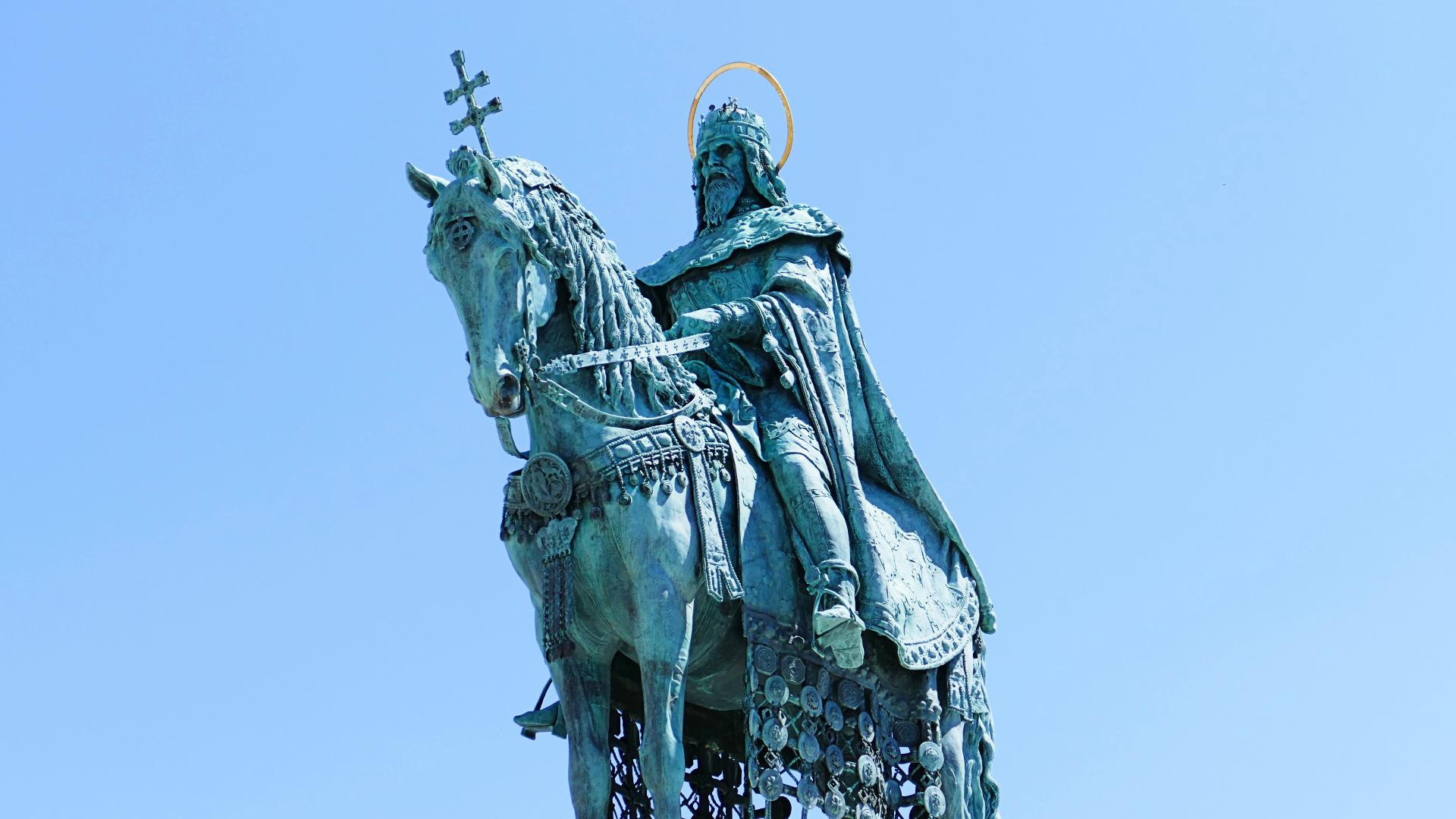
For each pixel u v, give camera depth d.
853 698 18.47
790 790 17.78
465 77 18.39
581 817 17.59
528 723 18.91
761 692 17.80
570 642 17.55
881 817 18.41
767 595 18.06
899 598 18.80
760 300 19.47
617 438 17.73
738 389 19.08
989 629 19.98
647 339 18.23
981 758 19.50
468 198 17.33
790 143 21.62
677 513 17.70
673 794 17.19
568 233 17.75
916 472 19.78
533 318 17.45
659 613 17.45
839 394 19.42
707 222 21.14
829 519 18.34
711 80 21.75
